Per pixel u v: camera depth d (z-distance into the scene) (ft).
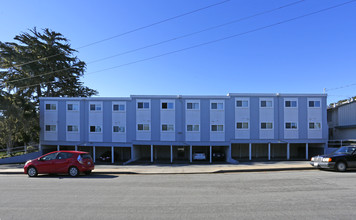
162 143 93.04
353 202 22.27
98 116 95.20
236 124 93.66
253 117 93.81
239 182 34.01
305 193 26.14
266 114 93.86
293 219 17.52
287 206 21.03
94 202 23.09
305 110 93.86
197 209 20.38
